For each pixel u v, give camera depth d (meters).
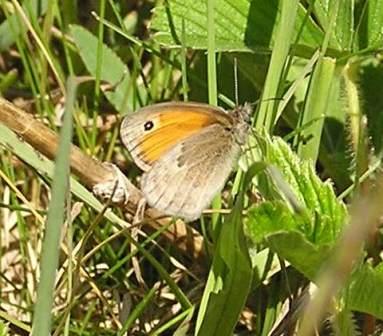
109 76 0.43
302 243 0.34
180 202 0.37
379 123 0.40
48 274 0.33
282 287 0.38
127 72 0.43
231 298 0.36
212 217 0.38
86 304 0.40
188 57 0.42
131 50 0.43
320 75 0.38
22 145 0.38
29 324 0.39
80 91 0.44
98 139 0.43
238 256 0.35
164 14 0.40
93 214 0.40
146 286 0.40
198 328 0.37
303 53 0.39
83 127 0.42
